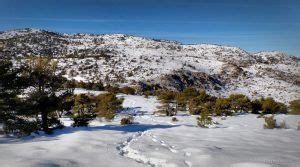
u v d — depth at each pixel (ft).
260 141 54.29
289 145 50.08
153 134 64.28
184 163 37.63
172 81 372.38
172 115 129.90
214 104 151.74
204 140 55.42
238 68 524.11
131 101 167.63
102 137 56.49
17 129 55.88
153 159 40.06
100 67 423.64
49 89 65.26
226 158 39.17
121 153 44.57
